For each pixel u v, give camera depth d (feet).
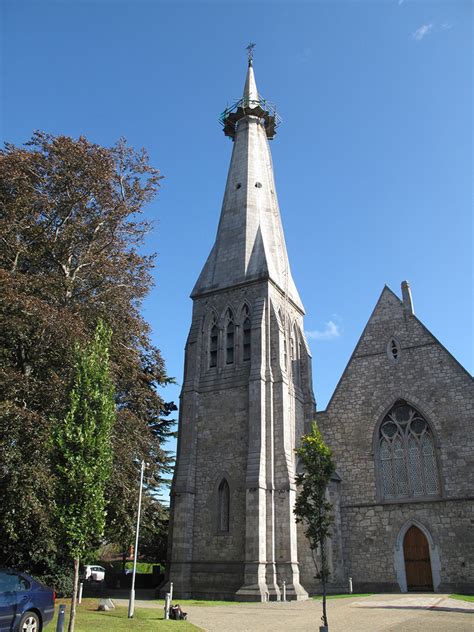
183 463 118.52
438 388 112.47
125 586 141.90
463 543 100.32
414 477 109.60
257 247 136.56
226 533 108.68
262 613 73.77
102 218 99.09
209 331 132.57
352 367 123.13
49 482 70.28
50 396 76.64
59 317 79.61
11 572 49.80
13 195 91.09
